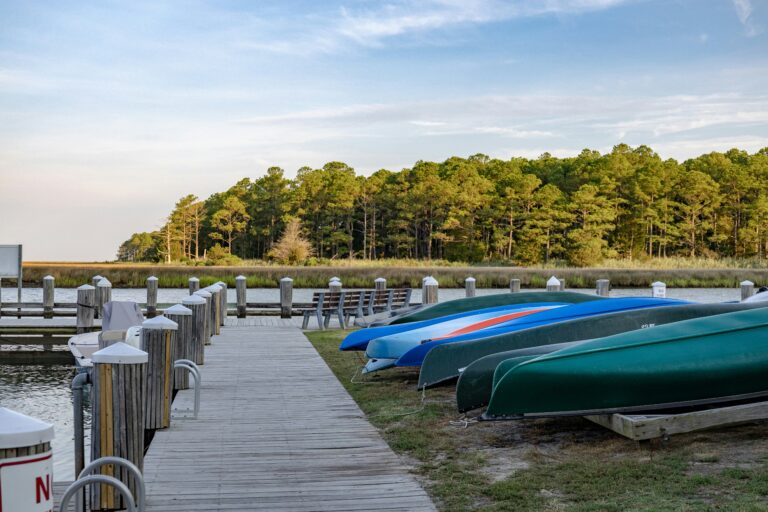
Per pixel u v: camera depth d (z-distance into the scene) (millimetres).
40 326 19719
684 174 92000
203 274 41750
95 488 5730
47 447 3508
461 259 86188
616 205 90312
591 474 6438
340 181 93312
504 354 8391
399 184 95312
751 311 8258
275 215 96375
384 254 99438
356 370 12586
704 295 36000
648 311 10406
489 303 14727
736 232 90438
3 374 16359
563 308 12453
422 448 7621
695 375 7598
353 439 8023
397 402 9914
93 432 5859
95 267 42938
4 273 21922
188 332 10906
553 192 84562
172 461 7129
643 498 5730
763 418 7148
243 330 18781
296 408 9625
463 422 8641
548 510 5613
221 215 93625
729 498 5621
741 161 112938
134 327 11969
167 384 8461
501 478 6527
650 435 6988
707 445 7051
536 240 80812
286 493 6168
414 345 11297
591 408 7520
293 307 22281
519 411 7457
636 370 7535
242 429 8461
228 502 5934
